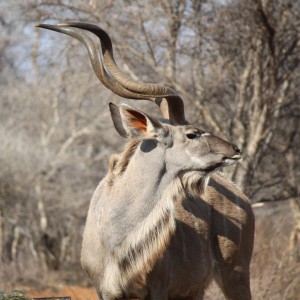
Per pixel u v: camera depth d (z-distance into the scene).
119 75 23.27
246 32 39.66
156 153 23.05
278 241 39.53
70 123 63.94
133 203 22.84
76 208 59.38
